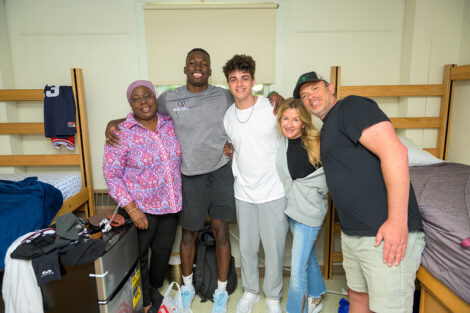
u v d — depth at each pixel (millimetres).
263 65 2381
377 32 2414
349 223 1236
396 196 1050
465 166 1982
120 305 1519
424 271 1318
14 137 2396
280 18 2365
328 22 2383
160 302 1892
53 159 2342
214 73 2385
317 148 1499
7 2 2273
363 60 2443
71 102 2217
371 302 1215
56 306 1386
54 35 2326
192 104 1672
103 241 1478
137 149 1620
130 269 1628
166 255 1938
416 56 2332
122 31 2334
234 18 2316
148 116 1643
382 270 1147
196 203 1803
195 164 1718
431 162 2082
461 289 1090
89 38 2338
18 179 2121
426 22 2291
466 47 2258
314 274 1806
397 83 2492
